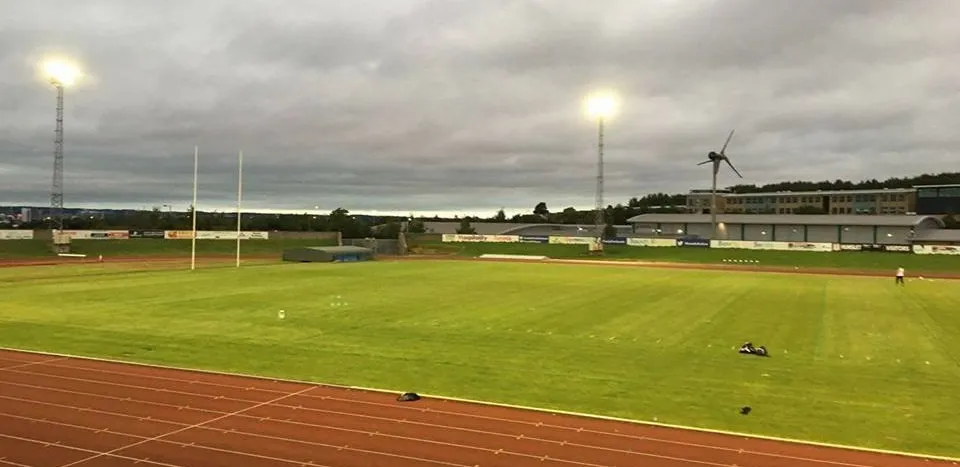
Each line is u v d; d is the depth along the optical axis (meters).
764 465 11.44
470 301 34.50
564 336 24.03
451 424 13.48
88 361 18.84
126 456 11.49
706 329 25.78
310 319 27.58
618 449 12.16
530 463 11.45
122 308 30.31
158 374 17.39
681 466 11.38
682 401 15.45
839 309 32.59
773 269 65.38
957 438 12.94
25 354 19.70
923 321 28.62
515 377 17.64
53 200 77.75
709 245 88.75
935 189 137.62
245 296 35.75
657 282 47.56
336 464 11.29
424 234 109.31
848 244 80.38
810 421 13.98
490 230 149.50
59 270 52.94
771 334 24.77
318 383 16.61
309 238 98.31
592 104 73.38
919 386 17.02
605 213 163.62
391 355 20.36
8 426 13.00
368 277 50.31
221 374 17.45
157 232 86.38
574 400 15.44
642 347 22.03
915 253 76.31
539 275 53.81
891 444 12.55
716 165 92.69
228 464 11.22
